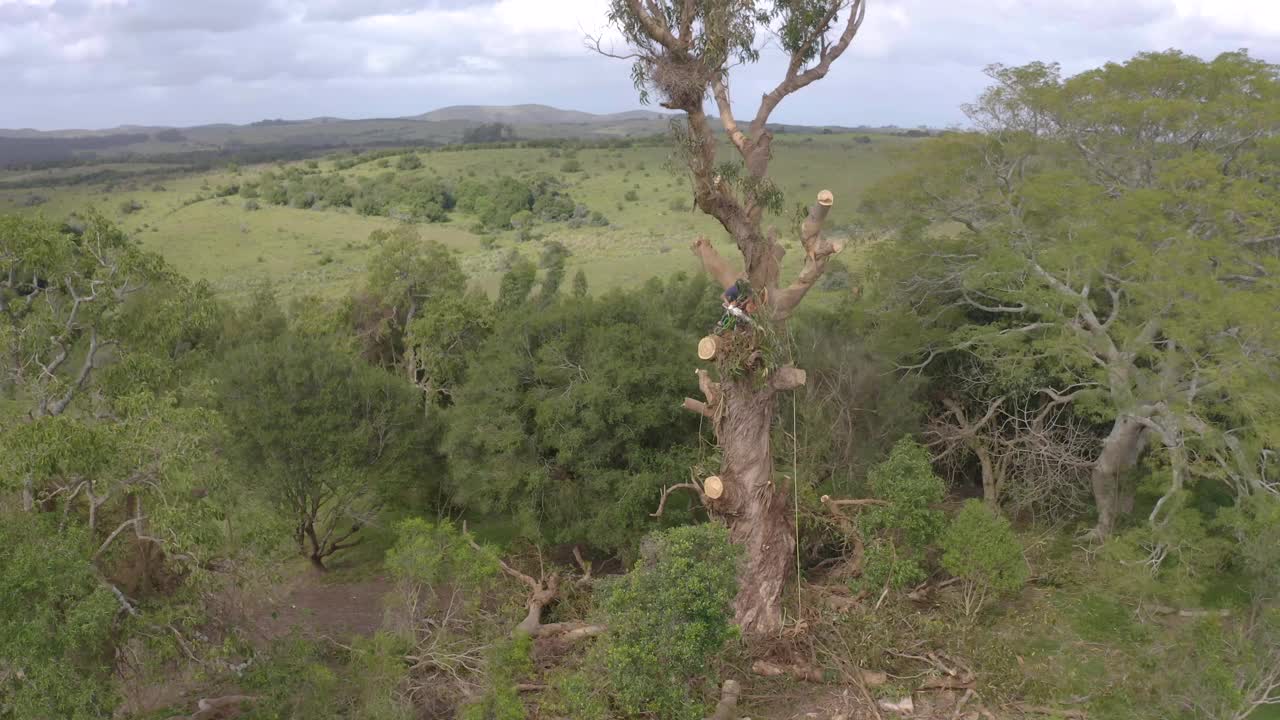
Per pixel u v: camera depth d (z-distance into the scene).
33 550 13.55
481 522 31.23
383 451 27.91
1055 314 25.64
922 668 19.55
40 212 20.89
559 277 53.47
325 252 108.06
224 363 27.84
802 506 23.84
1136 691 17.83
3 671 13.89
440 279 44.44
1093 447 29.05
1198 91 27.41
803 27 19.70
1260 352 21.94
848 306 32.78
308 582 27.05
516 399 25.92
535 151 176.12
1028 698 18.11
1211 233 25.16
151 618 15.38
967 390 30.58
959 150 29.20
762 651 19.94
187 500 15.64
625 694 16.52
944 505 29.44
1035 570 24.75
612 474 24.45
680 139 19.61
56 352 20.55
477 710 16.55
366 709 17.05
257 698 18.31
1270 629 17.41
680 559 16.75
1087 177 28.44
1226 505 28.58
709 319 36.50
